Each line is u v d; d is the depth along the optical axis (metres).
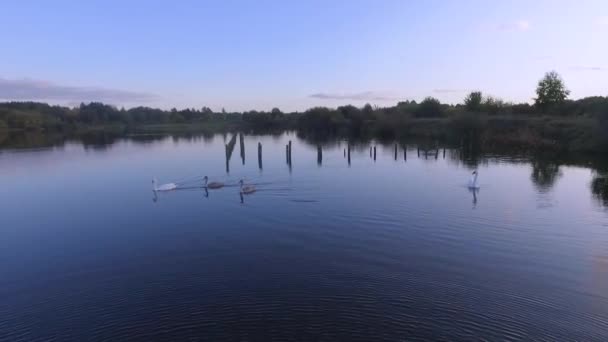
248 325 13.24
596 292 15.08
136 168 50.69
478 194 31.64
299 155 62.97
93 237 22.97
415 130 98.94
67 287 16.56
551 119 72.12
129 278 17.23
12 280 17.42
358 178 40.06
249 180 40.28
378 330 12.79
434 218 24.95
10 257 20.14
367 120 122.19
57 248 21.30
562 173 40.53
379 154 61.78
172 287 16.23
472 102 96.62
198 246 20.97
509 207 27.45
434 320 13.31
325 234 22.33
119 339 12.70
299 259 18.77
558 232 22.08
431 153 59.44
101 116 182.75
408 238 21.38
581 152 54.94
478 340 12.18
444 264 17.88
